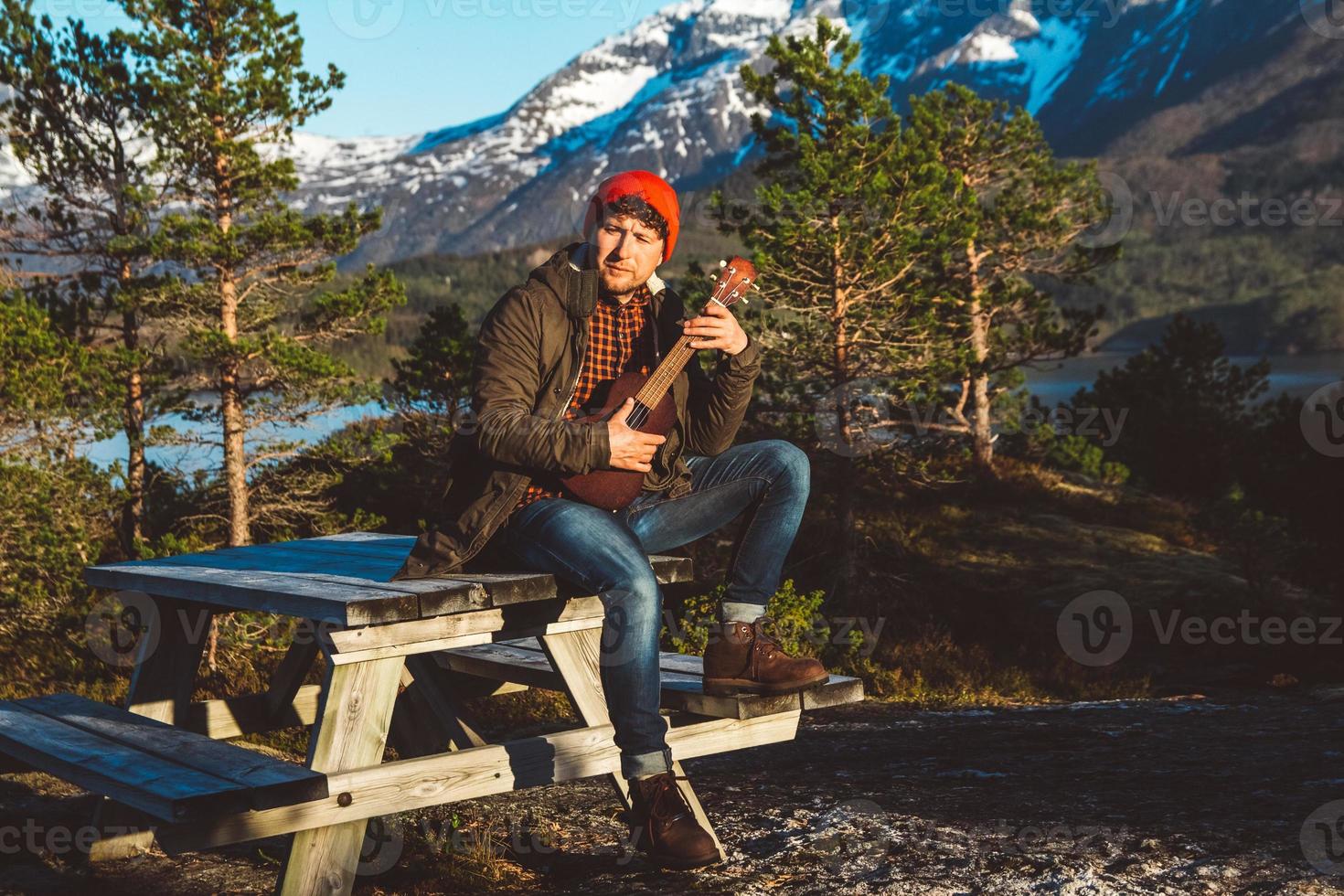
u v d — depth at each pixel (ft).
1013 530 71.92
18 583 39.70
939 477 67.62
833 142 53.36
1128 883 9.67
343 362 46.44
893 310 53.67
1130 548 70.74
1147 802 13.21
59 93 47.03
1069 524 75.20
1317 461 60.44
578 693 10.91
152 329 50.34
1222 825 11.57
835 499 69.82
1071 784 14.89
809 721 26.53
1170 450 114.93
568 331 9.98
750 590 10.62
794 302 52.80
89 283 50.34
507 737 21.84
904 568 63.26
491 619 9.86
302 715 14.29
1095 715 26.89
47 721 11.28
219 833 8.48
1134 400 121.08
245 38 46.26
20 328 41.68
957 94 78.18
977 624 55.93
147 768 9.05
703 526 10.77
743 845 11.78
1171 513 81.97
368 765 9.26
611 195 10.00
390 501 63.05
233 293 47.03
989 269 79.46
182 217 46.24
